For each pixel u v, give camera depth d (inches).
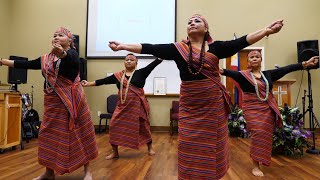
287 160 125.0
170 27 247.8
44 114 85.8
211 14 246.4
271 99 103.0
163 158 126.6
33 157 129.1
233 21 245.0
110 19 253.0
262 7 244.1
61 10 259.4
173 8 247.9
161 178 91.8
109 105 234.2
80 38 255.8
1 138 140.0
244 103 105.7
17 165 112.0
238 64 237.6
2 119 140.8
